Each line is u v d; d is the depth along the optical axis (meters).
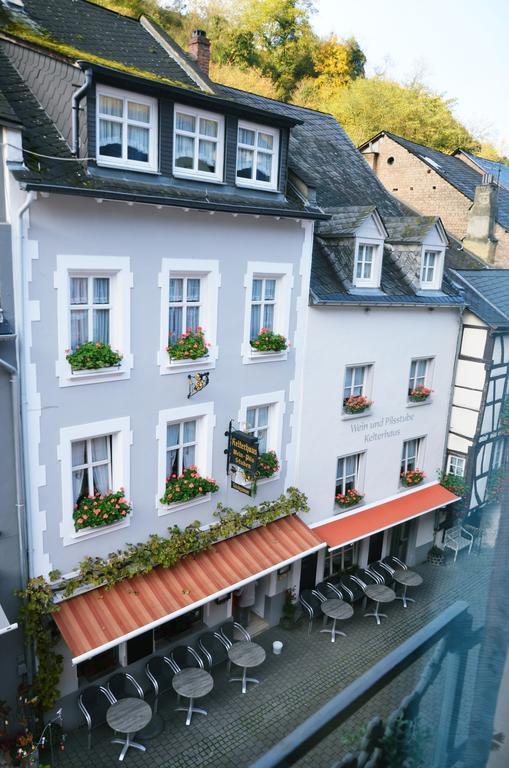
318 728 1.57
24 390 9.67
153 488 11.93
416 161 24.89
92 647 10.19
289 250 13.34
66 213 9.57
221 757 11.55
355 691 1.62
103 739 11.67
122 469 11.32
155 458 11.84
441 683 1.52
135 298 10.82
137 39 14.20
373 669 1.66
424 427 18.33
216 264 11.97
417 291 16.98
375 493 17.44
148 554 11.69
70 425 10.37
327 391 15.20
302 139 19.77
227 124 11.83
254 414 14.06
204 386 12.24
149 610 11.19
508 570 1.46
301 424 14.79
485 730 1.41
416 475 18.30
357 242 15.04
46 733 11.09
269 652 14.71
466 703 1.46
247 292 12.73
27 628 10.19
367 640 15.40
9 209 9.00
